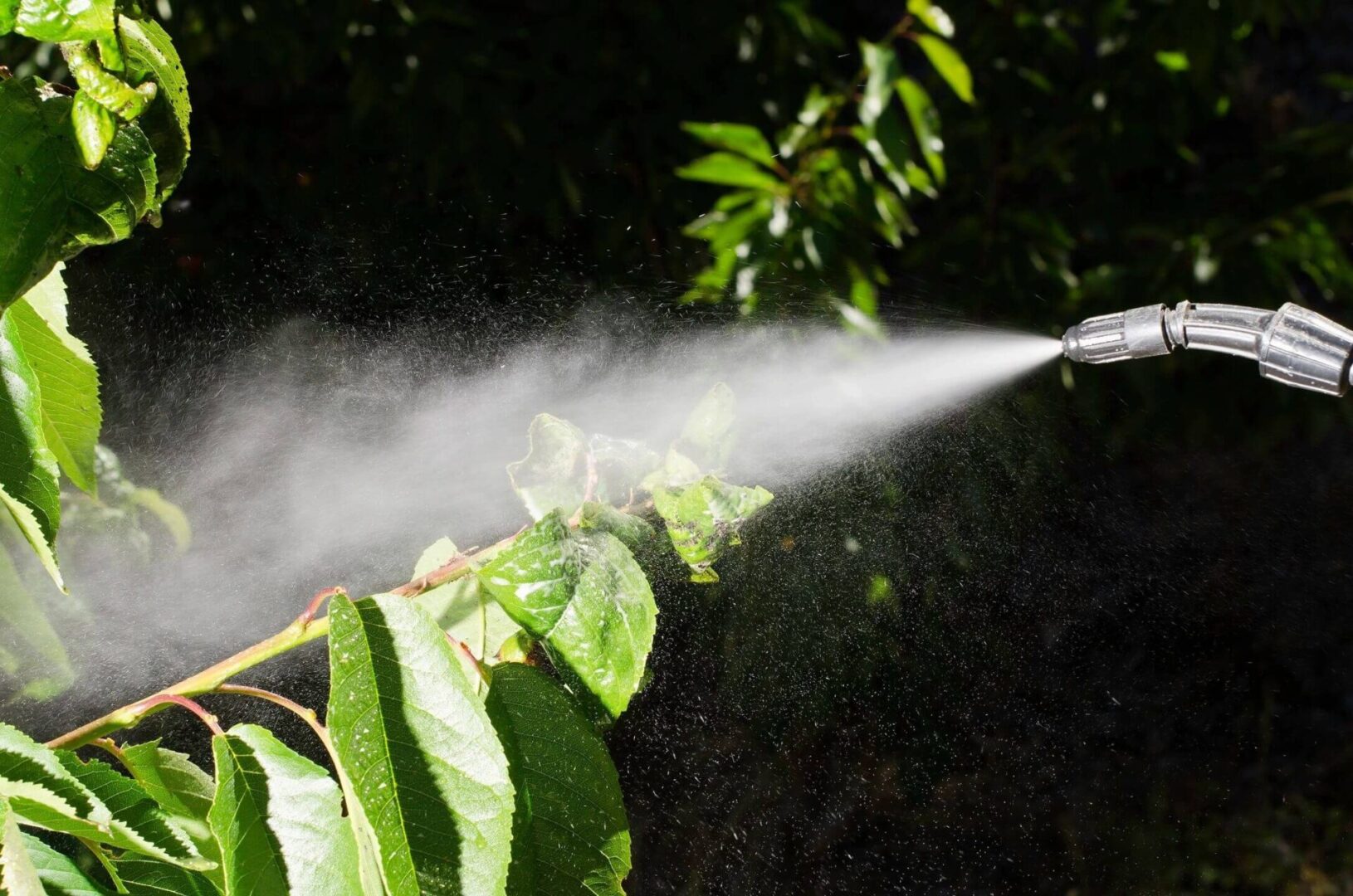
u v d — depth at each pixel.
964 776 3.96
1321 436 4.73
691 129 3.48
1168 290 4.57
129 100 0.73
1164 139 4.98
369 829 0.86
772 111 4.36
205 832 1.08
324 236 3.90
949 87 4.45
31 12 0.69
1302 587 4.73
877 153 3.53
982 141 4.55
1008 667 4.04
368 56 4.05
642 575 1.05
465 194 4.09
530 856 0.98
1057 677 4.16
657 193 4.22
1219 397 4.65
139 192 0.79
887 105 3.48
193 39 3.96
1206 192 4.96
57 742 0.97
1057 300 4.40
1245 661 4.57
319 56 4.05
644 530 1.11
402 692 0.91
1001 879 3.94
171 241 3.71
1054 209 4.89
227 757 0.94
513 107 4.16
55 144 0.77
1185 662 4.50
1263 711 4.57
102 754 2.37
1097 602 4.29
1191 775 4.43
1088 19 4.70
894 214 3.71
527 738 1.00
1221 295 4.57
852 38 4.94
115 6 0.73
